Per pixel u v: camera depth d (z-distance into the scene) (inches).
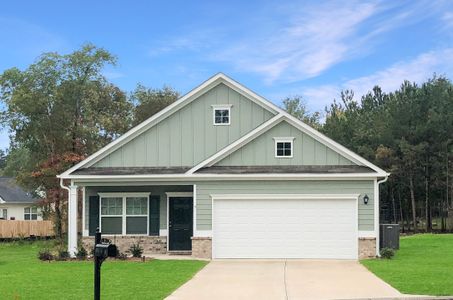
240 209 902.4
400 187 2010.3
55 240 1414.9
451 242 1217.4
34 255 1037.8
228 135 1000.2
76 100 1566.2
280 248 894.4
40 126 1542.8
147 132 1008.9
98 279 422.0
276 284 607.5
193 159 1000.2
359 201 885.8
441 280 607.8
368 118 2197.3
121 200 995.9
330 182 892.0
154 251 979.9
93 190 997.2
